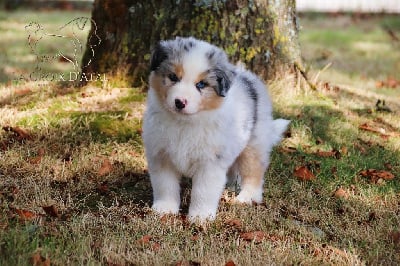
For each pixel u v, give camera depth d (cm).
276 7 791
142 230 496
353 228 532
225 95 488
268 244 481
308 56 1285
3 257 428
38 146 639
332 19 1895
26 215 496
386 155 704
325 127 751
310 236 512
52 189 559
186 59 477
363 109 845
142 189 585
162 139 512
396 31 1700
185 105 467
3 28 1368
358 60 1293
